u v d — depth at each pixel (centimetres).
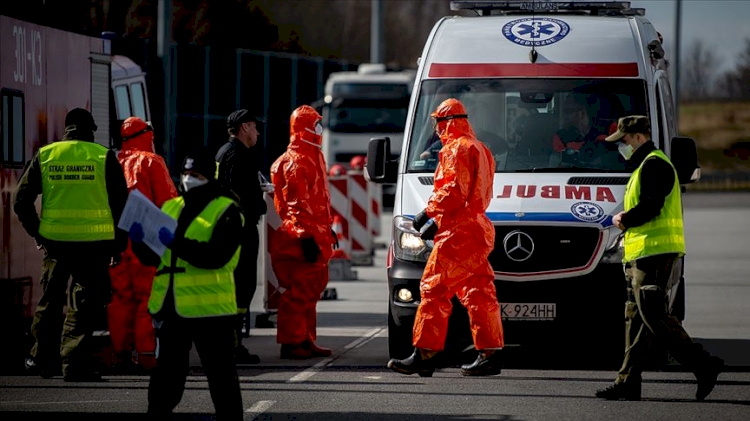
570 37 2227
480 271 1862
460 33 2253
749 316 2730
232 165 2038
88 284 1903
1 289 2075
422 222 1875
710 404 1725
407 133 2166
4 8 2120
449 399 1764
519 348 2272
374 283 3484
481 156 1859
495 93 2180
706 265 3884
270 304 2647
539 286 1962
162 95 5294
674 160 2052
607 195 2027
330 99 7038
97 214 1900
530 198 2020
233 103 6475
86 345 1906
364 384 1895
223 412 1427
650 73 2195
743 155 11200
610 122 2148
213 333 1416
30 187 1900
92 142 1922
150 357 1973
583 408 1697
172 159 6031
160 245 1394
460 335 1992
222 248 1391
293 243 2152
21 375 1972
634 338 1750
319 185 2162
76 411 1673
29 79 2178
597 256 1961
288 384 1897
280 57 6912
